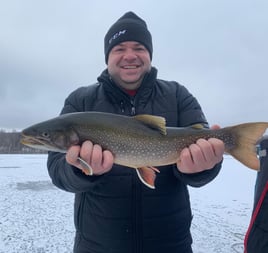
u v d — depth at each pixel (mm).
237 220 2727
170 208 784
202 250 1982
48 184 5391
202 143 667
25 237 2342
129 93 872
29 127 750
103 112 765
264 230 922
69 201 3865
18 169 8375
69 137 722
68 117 743
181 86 915
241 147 731
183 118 845
